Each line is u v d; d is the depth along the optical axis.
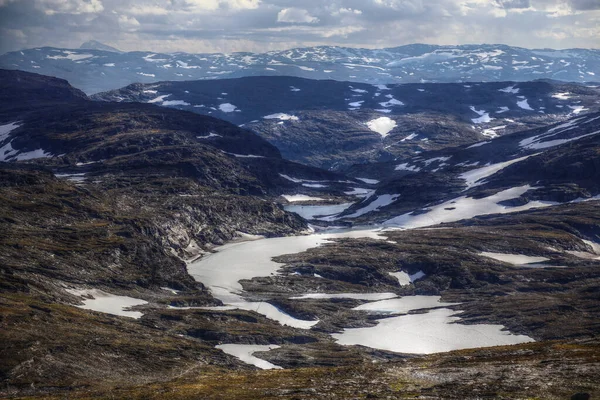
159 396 146.75
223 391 147.12
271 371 177.12
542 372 138.25
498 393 126.38
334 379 151.62
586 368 137.38
